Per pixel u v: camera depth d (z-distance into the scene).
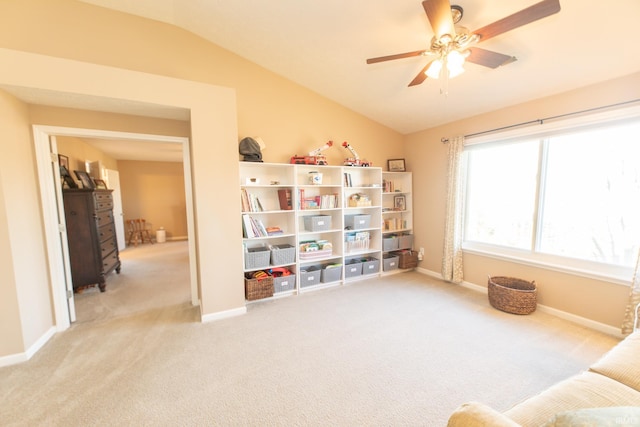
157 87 2.35
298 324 2.65
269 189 3.47
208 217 2.66
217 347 2.27
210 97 2.58
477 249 3.50
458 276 3.60
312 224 3.49
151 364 2.05
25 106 2.29
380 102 3.55
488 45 2.21
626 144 2.34
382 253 4.09
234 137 2.72
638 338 1.44
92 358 2.13
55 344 2.34
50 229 2.49
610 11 1.74
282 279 3.28
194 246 3.11
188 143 2.95
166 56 2.70
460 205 3.52
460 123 3.55
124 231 7.02
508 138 3.06
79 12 2.36
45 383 1.85
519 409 1.06
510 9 1.90
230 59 3.04
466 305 3.04
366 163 3.80
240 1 2.29
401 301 3.16
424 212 4.12
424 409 1.61
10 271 2.05
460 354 2.14
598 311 2.48
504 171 3.24
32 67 1.97
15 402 1.68
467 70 2.56
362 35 2.46
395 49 2.57
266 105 3.30
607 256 2.49
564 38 2.02
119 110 2.53
